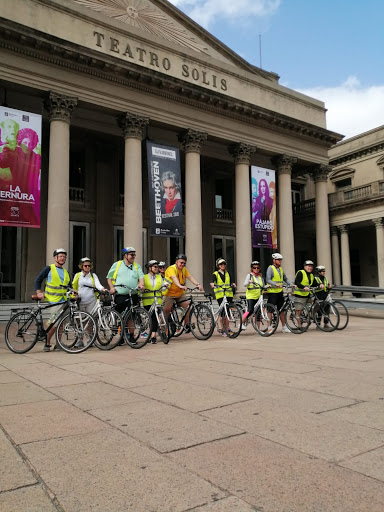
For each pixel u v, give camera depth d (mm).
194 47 23641
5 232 20375
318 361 6570
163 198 18891
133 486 2408
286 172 24641
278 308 11461
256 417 3676
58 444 3102
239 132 22703
